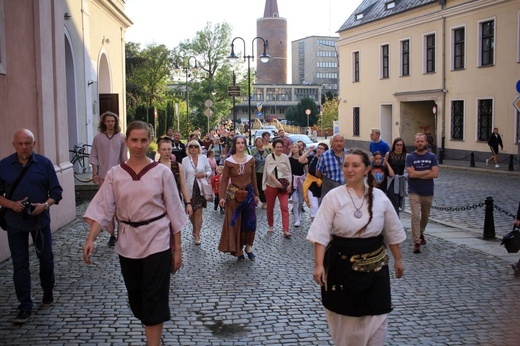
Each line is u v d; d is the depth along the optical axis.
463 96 31.22
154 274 4.64
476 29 30.02
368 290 4.18
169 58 60.06
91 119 20.36
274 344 5.38
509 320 6.03
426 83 34.12
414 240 9.42
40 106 10.62
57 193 6.39
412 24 35.06
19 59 9.76
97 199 4.71
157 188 4.69
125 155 10.12
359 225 4.19
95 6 21.56
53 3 11.34
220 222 12.88
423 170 9.46
